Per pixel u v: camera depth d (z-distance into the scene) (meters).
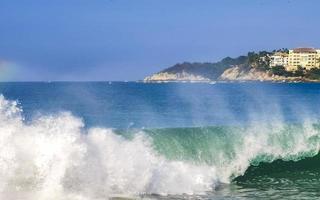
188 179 35.91
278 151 44.81
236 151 42.28
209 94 196.25
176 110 98.25
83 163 31.55
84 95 155.88
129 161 34.12
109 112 89.06
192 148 40.25
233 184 37.22
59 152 31.14
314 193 34.16
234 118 83.19
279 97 173.25
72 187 30.55
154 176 34.12
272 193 34.03
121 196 31.03
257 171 41.81
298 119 78.38
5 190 28.89
